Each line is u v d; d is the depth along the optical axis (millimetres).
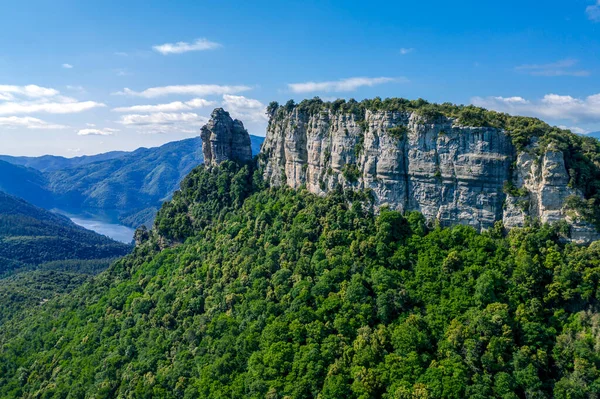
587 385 81938
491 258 104875
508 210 108500
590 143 111625
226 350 112562
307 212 141125
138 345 132250
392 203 124438
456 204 115312
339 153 137750
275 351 103500
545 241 101812
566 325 91062
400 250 114750
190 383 111562
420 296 104625
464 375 86375
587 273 93125
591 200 99688
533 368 85500
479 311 95438
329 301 109562
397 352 93312
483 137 110875
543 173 104125
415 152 119938
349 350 97375
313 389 94750
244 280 131375
